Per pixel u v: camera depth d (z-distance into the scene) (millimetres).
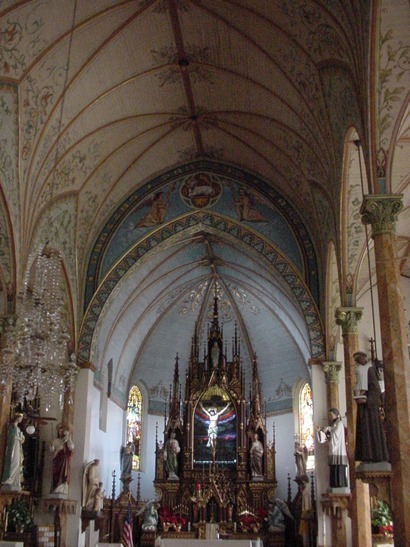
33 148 20406
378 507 22578
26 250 21062
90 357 25406
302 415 32938
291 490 32406
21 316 20266
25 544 21984
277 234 26094
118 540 29266
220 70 21609
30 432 20531
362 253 20125
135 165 25828
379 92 14195
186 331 36312
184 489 31516
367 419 15000
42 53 18656
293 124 21562
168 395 36000
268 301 33188
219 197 26875
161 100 23234
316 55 17469
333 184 20266
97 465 24969
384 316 13977
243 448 31953
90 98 21328
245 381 35438
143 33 19938
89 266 26328
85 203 25000
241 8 18438
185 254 31047
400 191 21109
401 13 13148
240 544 20266
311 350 24812
